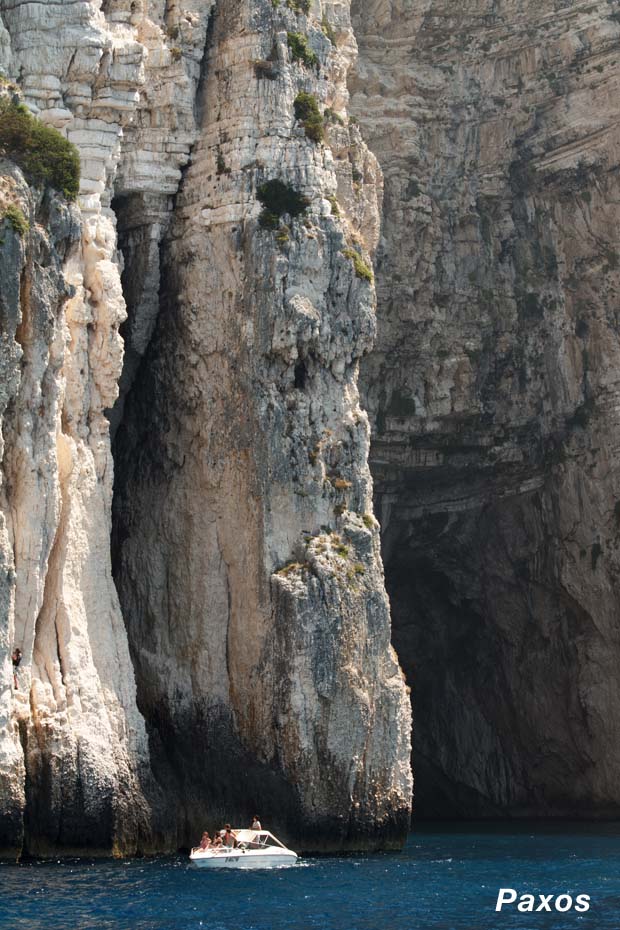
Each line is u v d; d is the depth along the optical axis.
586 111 96.94
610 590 96.00
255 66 73.94
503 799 102.75
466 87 98.19
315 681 68.62
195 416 73.06
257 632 69.81
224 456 71.94
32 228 64.06
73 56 69.31
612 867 68.06
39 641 64.69
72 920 50.53
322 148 74.62
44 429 64.19
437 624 103.81
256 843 64.19
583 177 97.12
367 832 69.56
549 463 98.19
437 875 63.81
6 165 64.69
